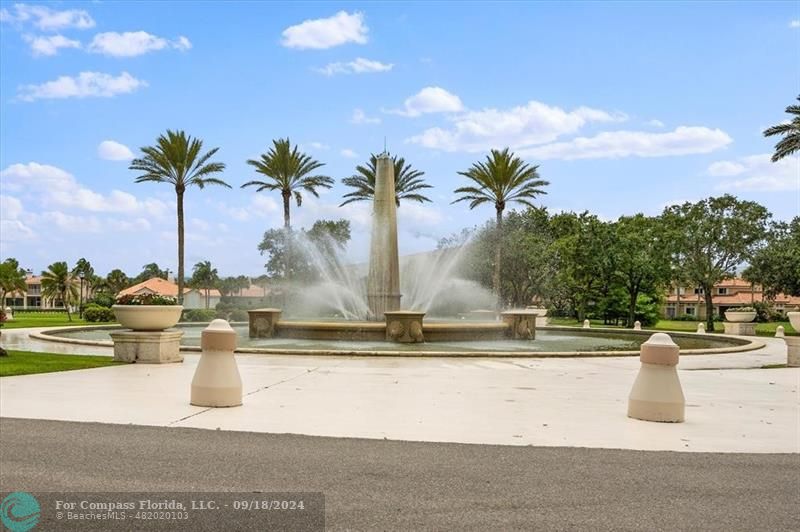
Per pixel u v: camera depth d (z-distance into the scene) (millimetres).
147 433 7012
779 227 52031
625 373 13547
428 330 22188
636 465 5996
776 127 39938
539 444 6770
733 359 18016
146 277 156625
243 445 6523
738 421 8266
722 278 50406
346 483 5328
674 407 8117
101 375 12000
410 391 10414
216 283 122625
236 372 8938
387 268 26234
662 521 4559
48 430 7102
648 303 56906
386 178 26484
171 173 46406
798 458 6332
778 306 97875
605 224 52875
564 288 60062
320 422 7742
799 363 16000
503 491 5172
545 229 70688
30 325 41031
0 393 9641
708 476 5668
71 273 114250
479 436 7105
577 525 4461
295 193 50844
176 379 11438
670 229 51938
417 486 5270
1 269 92625
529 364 15391
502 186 47500
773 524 4527
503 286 60750
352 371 13203
